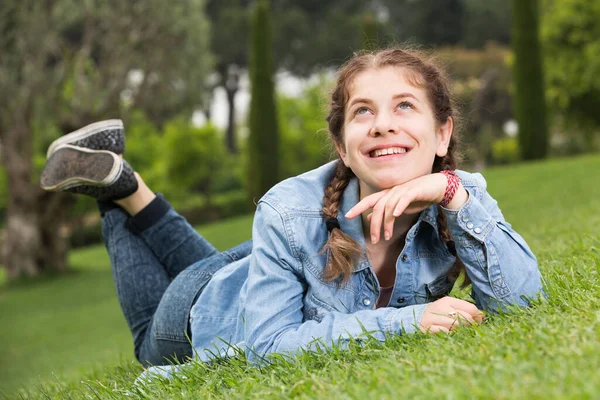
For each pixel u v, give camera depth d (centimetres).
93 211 2391
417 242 236
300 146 2673
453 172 227
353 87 225
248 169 1966
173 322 271
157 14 1630
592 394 132
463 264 235
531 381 150
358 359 205
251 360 225
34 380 407
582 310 204
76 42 2761
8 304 1506
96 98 1585
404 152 221
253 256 235
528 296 228
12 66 1570
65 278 1705
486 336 195
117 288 309
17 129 1634
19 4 1527
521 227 834
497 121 3338
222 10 3756
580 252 334
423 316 217
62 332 1179
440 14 3841
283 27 3666
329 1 3938
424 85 224
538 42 1905
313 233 233
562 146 2619
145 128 2502
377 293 235
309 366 206
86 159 303
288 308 229
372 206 217
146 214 308
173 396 213
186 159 2352
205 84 2394
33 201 1692
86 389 287
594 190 1143
